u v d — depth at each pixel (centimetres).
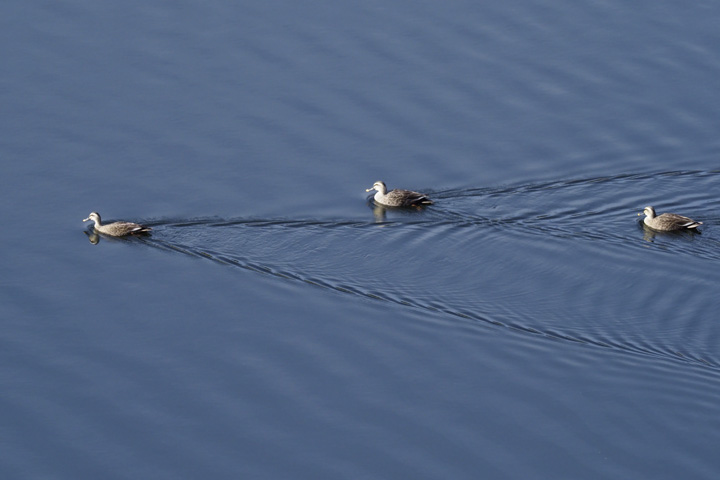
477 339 4300
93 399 4041
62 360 4234
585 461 3744
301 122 5531
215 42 6028
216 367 4191
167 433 3881
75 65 5856
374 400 4025
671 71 5866
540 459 3759
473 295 4528
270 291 4594
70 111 5572
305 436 3866
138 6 6316
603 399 3994
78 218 5012
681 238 4800
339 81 5778
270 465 3744
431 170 5256
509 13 6284
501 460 3762
